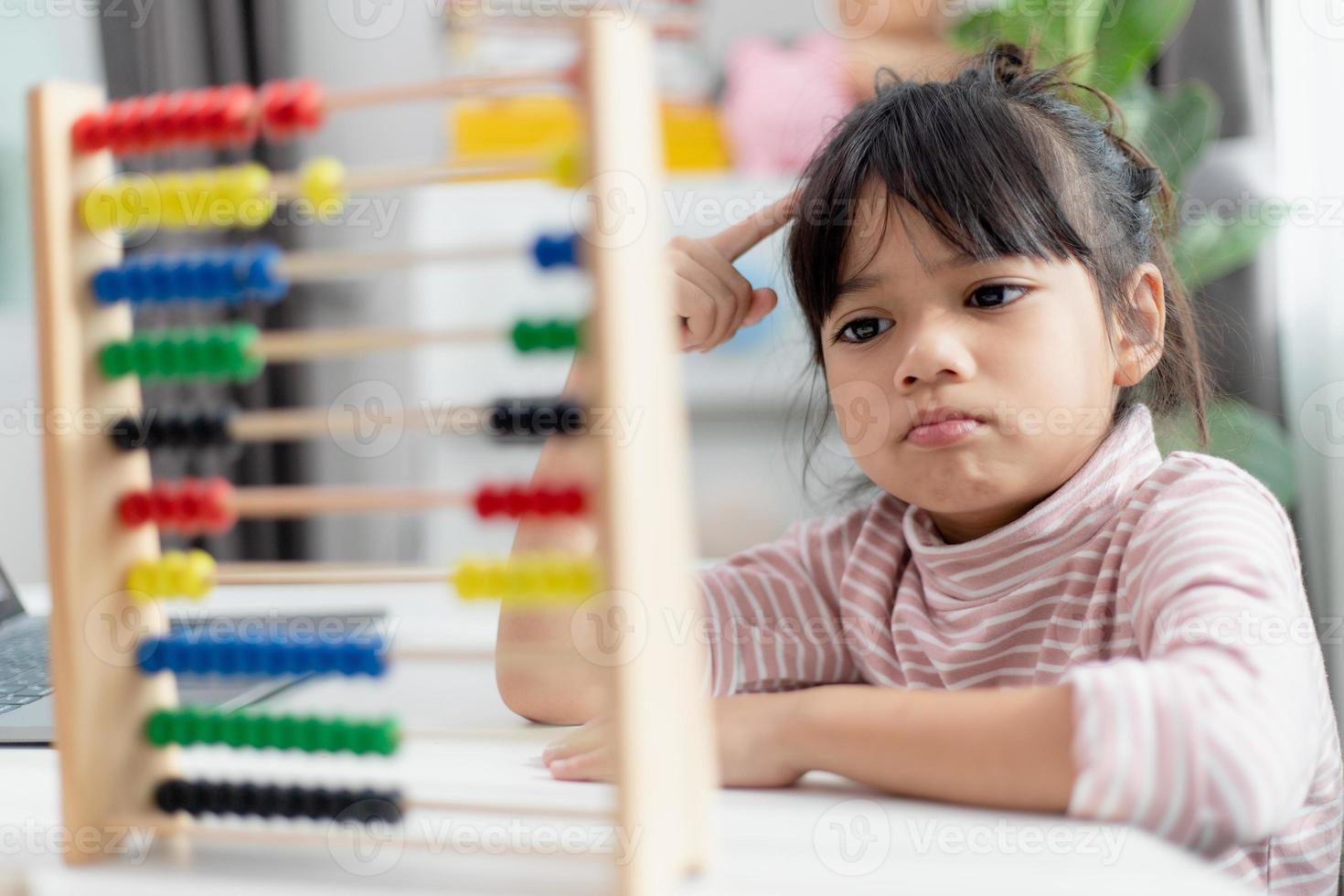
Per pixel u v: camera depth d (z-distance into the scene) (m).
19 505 1.87
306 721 0.53
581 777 0.62
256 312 2.19
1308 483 1.89
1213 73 1.92
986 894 0.43
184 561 0.53
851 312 0.81
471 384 2.48
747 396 2.47
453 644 0.95
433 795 0.58
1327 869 0.79
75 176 0.52
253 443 2.16
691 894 0.44
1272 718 0.53
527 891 0.46
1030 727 0.53
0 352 1.85
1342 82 1.79
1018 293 0.77
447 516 2.51
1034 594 0.79
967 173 0.77
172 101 0.53
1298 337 1.91
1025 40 1.62
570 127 2.26
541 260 0.49
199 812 0.53
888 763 0.56
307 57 2.50
